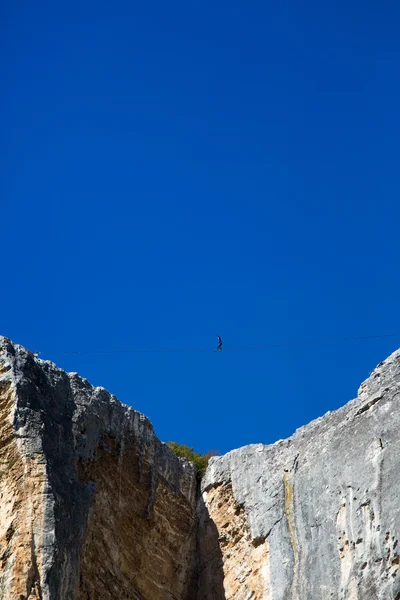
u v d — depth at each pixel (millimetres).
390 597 41094
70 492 41969
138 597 45281
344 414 46688
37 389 43656
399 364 45469
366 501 43500
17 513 40938
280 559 45750
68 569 40375
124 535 45688
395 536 41938
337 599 42750
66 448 43188
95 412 45500
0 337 44375
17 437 42094
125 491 46250
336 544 43906
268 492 47688
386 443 44031
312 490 45969
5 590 39469
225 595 47500
